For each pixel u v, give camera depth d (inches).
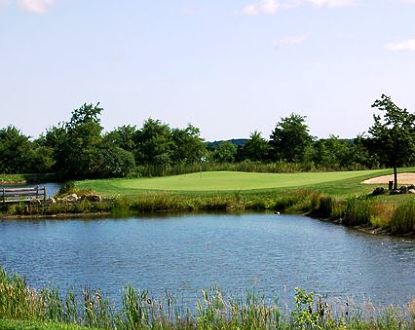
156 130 4298.7
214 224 1520.7
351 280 874.8
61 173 4008.4
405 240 1166.3
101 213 1812.3
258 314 608.7
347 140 4259.4
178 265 1029.2
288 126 4232.3
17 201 1863.9
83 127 3831.2
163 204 1844.2
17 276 746.2
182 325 609.3
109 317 638.5
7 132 4409.5
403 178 2096.5
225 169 3250.5
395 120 1676.9
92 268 1027.3
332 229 1364.4
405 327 597.6
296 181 2278.5
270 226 1455.5
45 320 608.4
